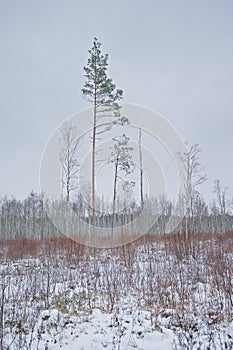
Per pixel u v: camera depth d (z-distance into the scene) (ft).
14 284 20.62
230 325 14.33
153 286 21.47
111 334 13.69
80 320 15.37
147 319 15.71
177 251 31.94
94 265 29.12
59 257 34.83
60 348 12.20
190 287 20.95
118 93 50.26
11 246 44.09
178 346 12.21
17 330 13.48
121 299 19.42
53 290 19.84
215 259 27.43
